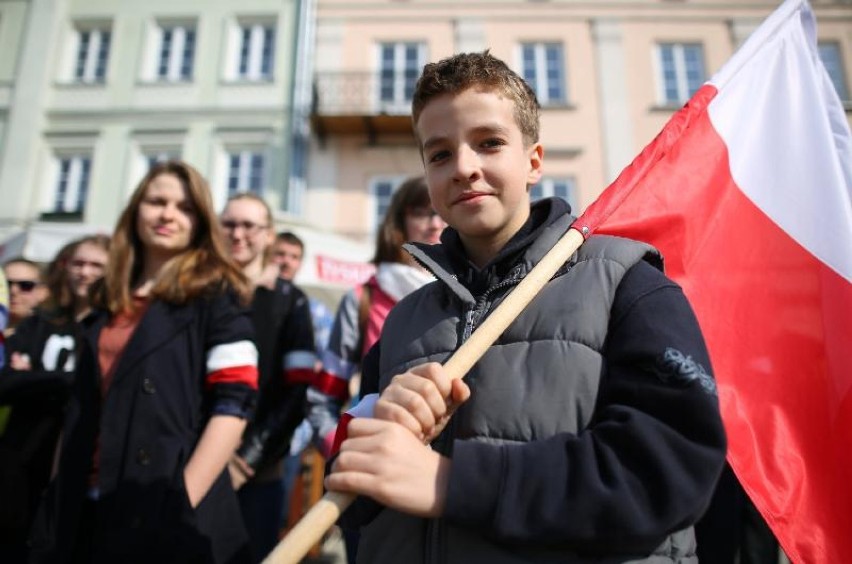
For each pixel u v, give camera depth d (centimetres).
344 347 241
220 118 1183
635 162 144
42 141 1192
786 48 174
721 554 182
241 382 172
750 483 124
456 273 123
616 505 80
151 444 157
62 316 296
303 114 1171
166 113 1194
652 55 1195
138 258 195
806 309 142
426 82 120
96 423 166
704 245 145
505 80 118
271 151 1156
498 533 82
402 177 1156
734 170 155
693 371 88
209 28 1231
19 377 218
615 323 102
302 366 235
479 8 1223
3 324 222
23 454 212
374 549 107
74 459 162
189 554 151
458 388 92
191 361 172
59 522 154
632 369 93
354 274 612
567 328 103
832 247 146
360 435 89
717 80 163
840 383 134
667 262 141
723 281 143
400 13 1223
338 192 1145
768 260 146
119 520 149
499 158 114
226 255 193
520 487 83
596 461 84
